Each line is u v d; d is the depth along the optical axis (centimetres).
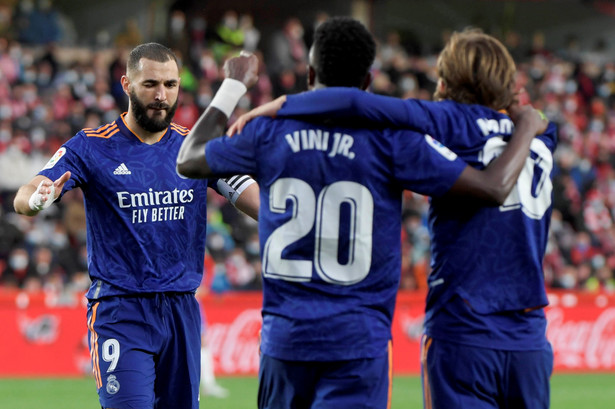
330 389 1331
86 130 1828
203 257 1867
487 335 1377
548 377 1415
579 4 9550
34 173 5931
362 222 1337
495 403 1401
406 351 4972
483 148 1376
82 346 4547
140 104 1794
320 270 1333
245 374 4688
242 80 1430
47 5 7906
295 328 1327
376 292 1350
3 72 6575
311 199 1338
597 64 8950
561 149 7425
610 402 3944
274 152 1348
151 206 1798
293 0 8825
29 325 4488
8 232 5266
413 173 1331
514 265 1391
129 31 7762
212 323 4647
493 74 1391
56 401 3641
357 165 1336
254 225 5869
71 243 5550
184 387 1809
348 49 1340
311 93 1342
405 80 7281
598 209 7088
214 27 8325
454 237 1396
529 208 1399
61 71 7031
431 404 1415
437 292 1412
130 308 1761
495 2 9512
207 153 1364
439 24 9519
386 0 9312
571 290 5669
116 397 1717
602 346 5184
